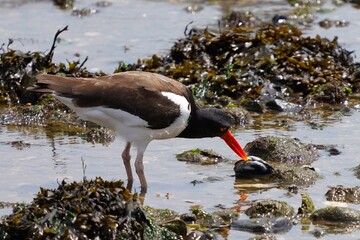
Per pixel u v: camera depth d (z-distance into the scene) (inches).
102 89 479.8
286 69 690.2
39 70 658.8
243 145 562.3
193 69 677.9
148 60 692.1
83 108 480.7
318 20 910.4
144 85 484.1
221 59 701.9
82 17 909.2
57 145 557.9
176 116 486.9
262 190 482.9
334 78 689.6
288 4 978.1
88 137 574.9
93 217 382.9
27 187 474.0
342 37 841.5
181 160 535.5
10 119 611.5
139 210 398.6
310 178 498.6
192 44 716.0
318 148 553.3
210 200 464.8
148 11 943.0
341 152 548.1
